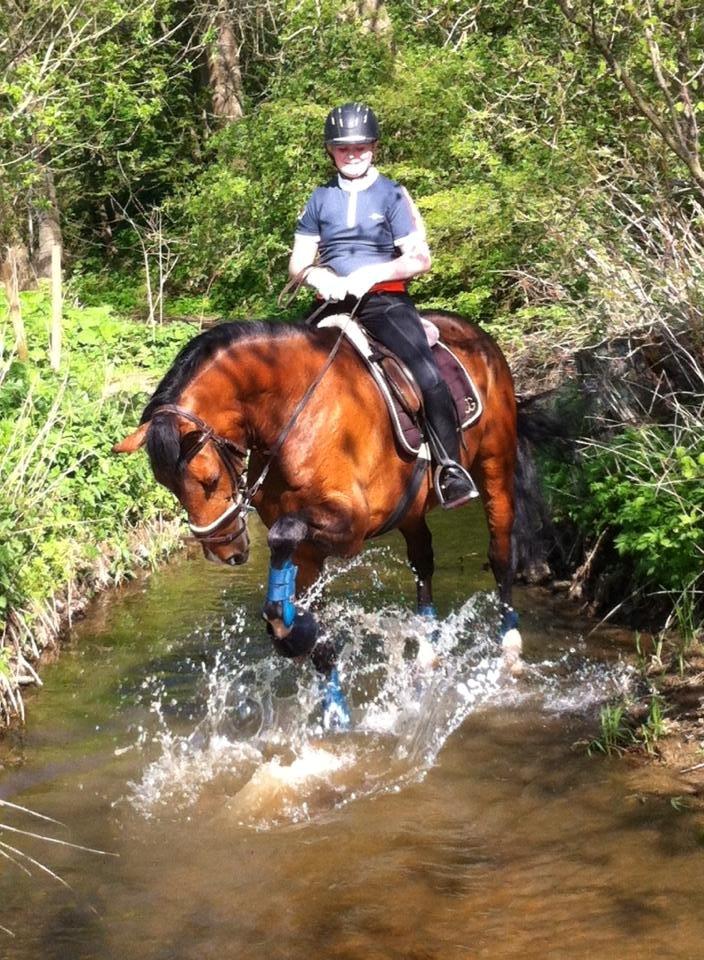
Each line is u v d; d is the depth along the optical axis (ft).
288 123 59.67
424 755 17.72
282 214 61.98
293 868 14.67
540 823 15.52
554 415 24.77
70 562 24.77
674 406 23.66
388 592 24.77
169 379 15.98
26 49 48.44
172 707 19.75
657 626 21.91
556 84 34.19
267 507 17.21
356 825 15.69
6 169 47.44
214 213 64.49
